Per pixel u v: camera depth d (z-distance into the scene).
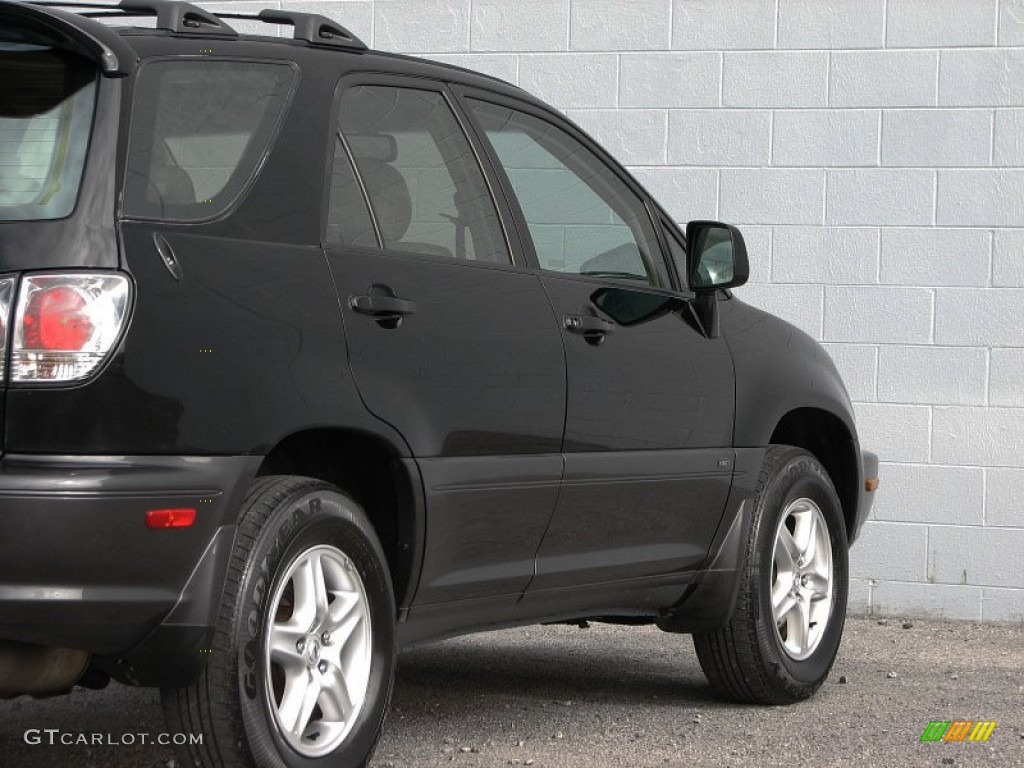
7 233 4.66
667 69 10.55
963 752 6.55
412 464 5.50
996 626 10.12
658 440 6.66
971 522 10.21
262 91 5.40
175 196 4.96
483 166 6.22
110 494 4.56
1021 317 10.13
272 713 5.05
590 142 6.93
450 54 10.80
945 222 10.22
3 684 4.75
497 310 5.96
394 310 5.47
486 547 5.90
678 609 7.14
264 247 5.15
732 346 7.21
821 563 7.75
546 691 7.77
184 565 4.75
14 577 4.50
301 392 5.08
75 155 4.79
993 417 10.17
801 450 7.67
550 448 6.09
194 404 4.76
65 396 4.56
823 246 10.37
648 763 6.26
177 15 5.30
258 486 5.16
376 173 5.70
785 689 7.40
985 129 10.16
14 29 4.95
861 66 10.30
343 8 10.93
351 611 5.39
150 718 7.02
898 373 10.28
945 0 10.18
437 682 7.99
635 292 6.77
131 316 4.66
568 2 10.66
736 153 10.47
